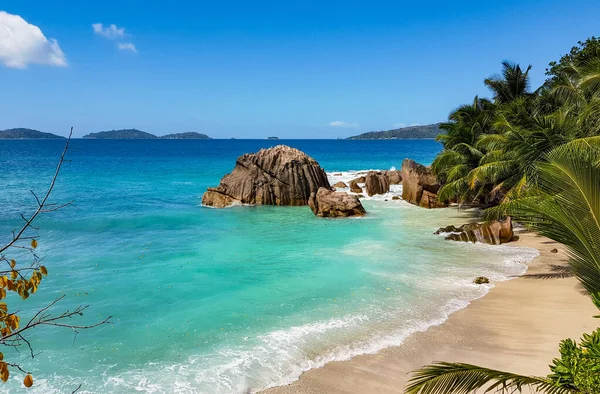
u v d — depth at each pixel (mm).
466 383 5391
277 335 10352
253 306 12289
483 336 10211
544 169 6996
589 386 4945
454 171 28641
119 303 12531
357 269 15852
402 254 18016
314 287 13922
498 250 18594
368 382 8273
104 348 9711
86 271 15641
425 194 31938
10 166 67250
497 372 5457
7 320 3959
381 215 28312
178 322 11180
